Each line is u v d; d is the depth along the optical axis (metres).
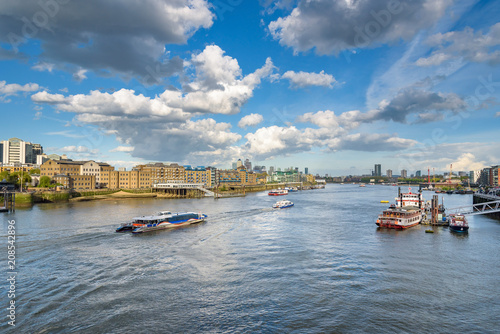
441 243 88.69
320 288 54.47
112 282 55.94
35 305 46.66
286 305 48.09
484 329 42.00
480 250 81.00
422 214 133.00
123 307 46.62
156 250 77.88
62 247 78.25
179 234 99.44
